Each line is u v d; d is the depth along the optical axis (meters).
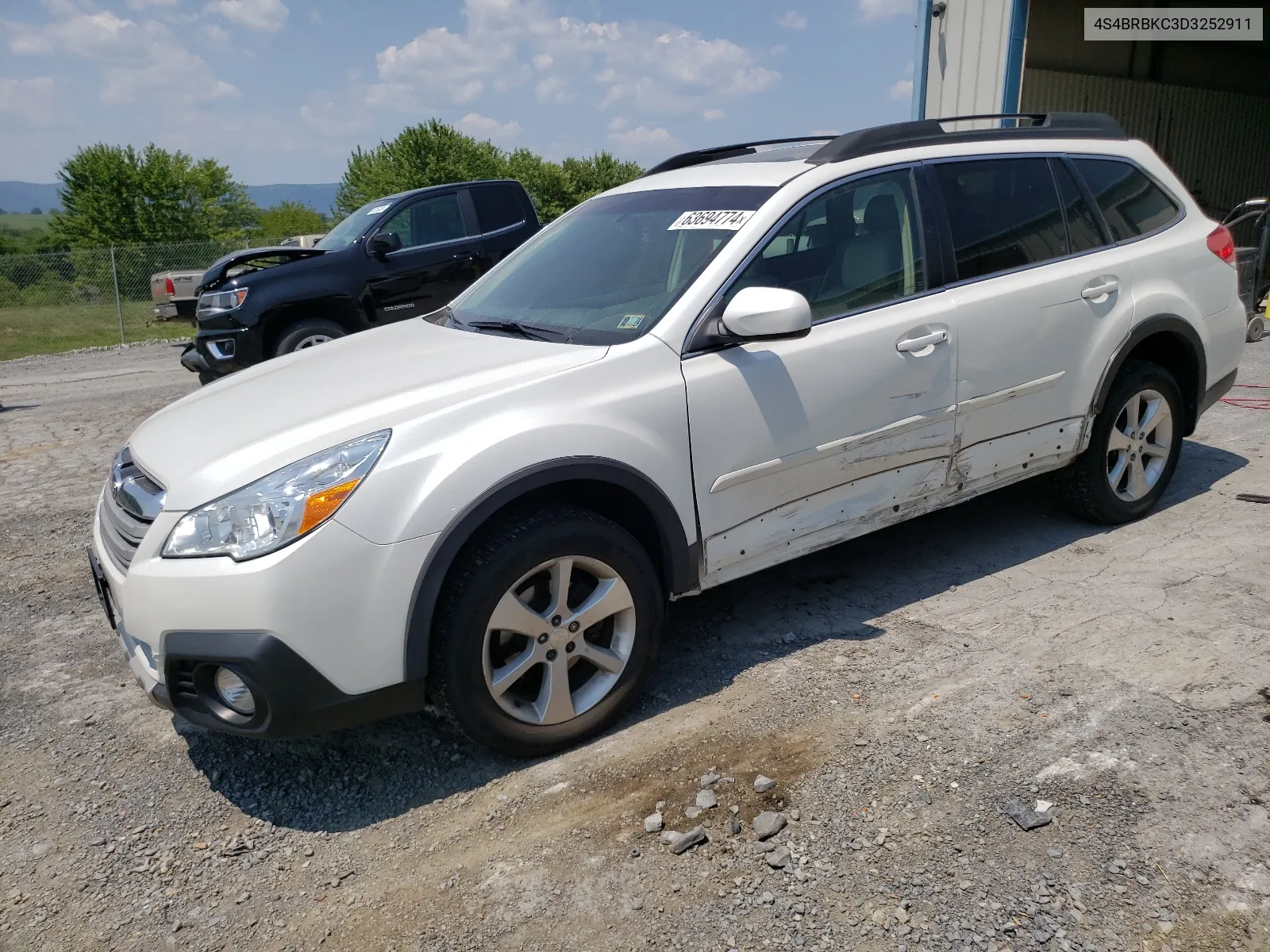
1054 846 2.26
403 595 2.47
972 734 2.74
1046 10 13.11
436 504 2.49
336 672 2.44
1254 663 3.00
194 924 2.22
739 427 3.00
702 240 3.21
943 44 9.17
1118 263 3.94
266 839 2.53
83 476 6.20
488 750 2.87
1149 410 4.19
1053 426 3.82
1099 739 2.66
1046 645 3.22
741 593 3.83
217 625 2.38
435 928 2.16
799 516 3.22
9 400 9.81
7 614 4.05
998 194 3.71
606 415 2.76
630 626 2.88
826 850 2.31
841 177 3.34
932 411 3.43
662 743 2.82
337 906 2.26
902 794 2.49
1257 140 18.52
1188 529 4.16
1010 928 2.03
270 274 7.95
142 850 2.51
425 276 8.57
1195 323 4.19
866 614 3.58
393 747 2.91
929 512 3.61
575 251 3.66
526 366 2.84
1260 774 2.46
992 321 3.54
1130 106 15.16
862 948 2.01
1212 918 2.02
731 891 2.20
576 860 2.35
